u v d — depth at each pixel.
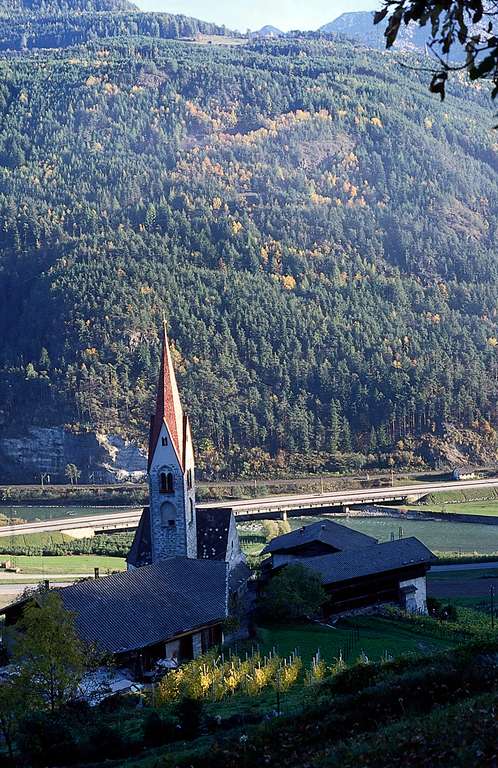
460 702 52.75
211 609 105.00
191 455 126.25
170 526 123.69
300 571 118.62
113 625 97.06
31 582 174.25
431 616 126.81
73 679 72.81
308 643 105.44
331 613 123.00
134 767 55.06
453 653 63.50
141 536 130.00
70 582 174.25
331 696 63.84
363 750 45.25
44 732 65.00
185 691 82.00
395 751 43.62
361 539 147.00
